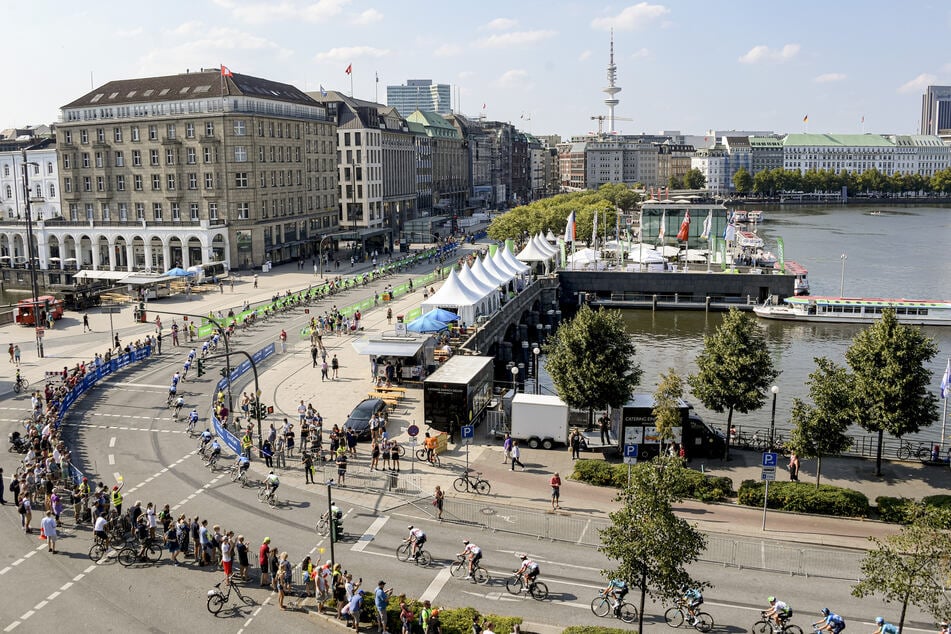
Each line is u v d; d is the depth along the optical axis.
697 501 45.38
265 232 148.50
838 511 43.41
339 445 51.00
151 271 136.62
